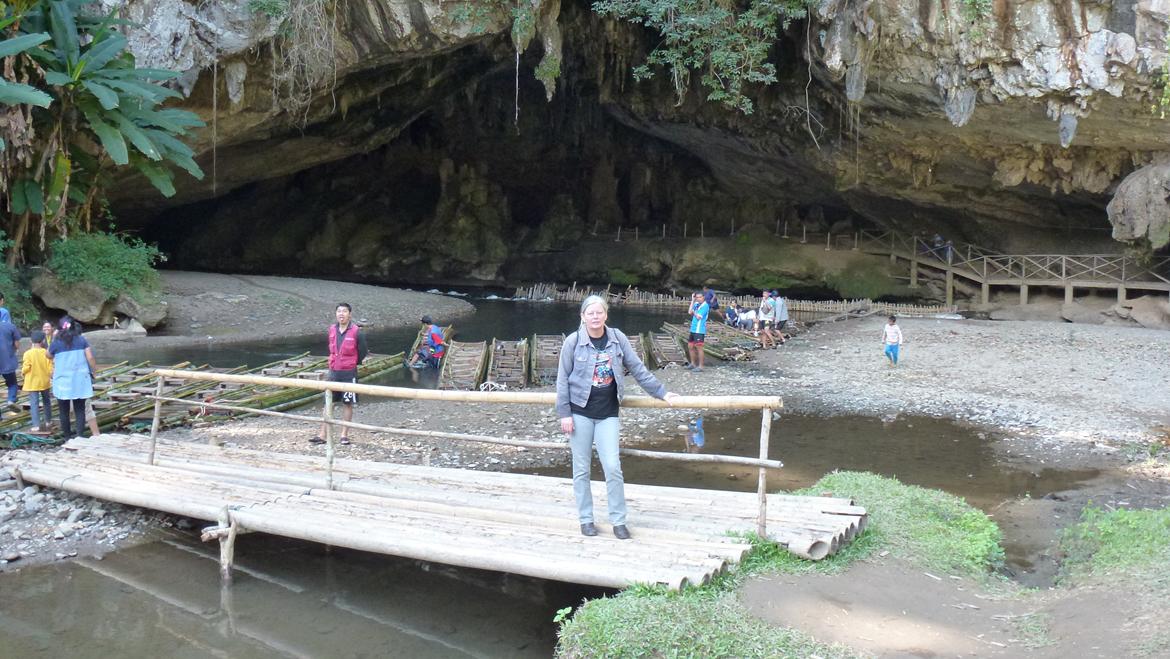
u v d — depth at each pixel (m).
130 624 5.79
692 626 4.56
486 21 21.19
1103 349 18.23
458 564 5.62
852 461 10.11
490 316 27.80
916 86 21.05
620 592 5.07
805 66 23.86
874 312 28.23
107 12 18.02
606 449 5.71
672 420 12.42
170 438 10.59
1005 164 23.66
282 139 29.19
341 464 8.10
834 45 20.52
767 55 23.77
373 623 5.84
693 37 22.91
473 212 39.53
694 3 21.06
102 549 7.04
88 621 5.82
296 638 5.62
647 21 23.11
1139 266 24.25
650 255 35.69
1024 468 9.77
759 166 32.03
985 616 5.02
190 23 19.31
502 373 16.03
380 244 39.66
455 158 40.47
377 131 32.06
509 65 30.89
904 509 6.97
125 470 8.05
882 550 6.00
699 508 6.46
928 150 24.81
